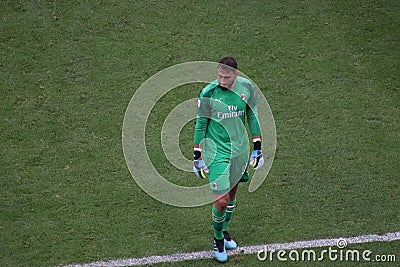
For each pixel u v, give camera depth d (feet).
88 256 91.40
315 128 116.26
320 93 123.95
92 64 128.88
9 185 102.99
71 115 117.39
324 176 106.63
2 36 134.00
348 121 117.91
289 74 127.95
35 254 91.35
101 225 96.58
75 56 130.41
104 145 111.75
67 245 93.04
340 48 134.72
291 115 118.93
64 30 136.26
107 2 143.54
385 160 109.81
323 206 101.04
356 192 103.65
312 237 95.50
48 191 102.27
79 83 124.57
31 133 113.29
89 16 139.85
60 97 121.19
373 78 127.95
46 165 107.14
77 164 107.65
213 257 92.17
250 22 140.15
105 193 102.42
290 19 141.18
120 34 135.95
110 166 107.65
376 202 101.86
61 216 97.86
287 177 106.32
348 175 106.83
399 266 90.79
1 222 96.27
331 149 111.86
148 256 91.81
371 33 138.62
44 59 129.49
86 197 101.45
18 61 128.57
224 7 143.64
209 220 98.48
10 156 108.47
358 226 97.45
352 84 126.41
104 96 121.90
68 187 103.19
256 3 144.97
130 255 91.81
